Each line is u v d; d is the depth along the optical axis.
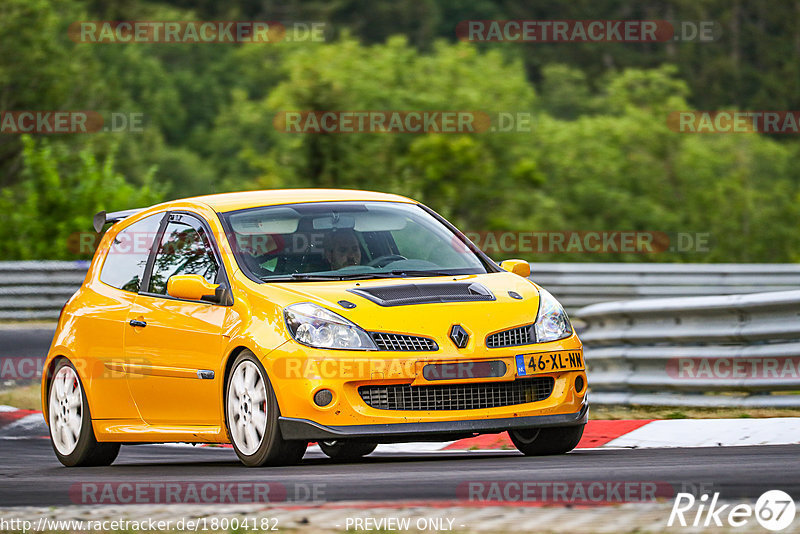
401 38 121.19
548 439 24.44
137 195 98.44
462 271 25.50
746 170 143.62
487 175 112.56
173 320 25.14
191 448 32.62
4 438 35.16
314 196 27.17
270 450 22.50
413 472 21.14
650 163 133.62
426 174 109.38
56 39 168.25
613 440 27.16
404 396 22.19
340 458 28.30
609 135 134.25
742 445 25.11
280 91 112.31
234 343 23.30
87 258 91.00
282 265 24.64
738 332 32.38
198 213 26.44
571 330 23.98
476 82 120.94
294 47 197.88
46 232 93.00
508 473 20.38
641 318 36.03
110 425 26.95
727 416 31.02
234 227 25.45
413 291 23.47
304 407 22.06
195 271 25.44
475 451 27.86
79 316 28.11
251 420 22.95
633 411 34.53
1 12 154.62
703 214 133.62
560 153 129.25
